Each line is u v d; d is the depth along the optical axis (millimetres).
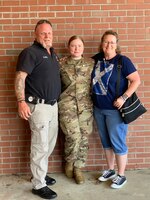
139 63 3621
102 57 3287
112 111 3201
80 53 3219
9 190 3348
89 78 3264
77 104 3291
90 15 3512
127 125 3367
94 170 3777
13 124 3637
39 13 3475
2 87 3566
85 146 3467
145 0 3521
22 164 3719
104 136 3422
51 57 3121
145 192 3271
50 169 3752
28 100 3053
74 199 3146
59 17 3496
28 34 3502
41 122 3061
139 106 3199
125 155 3359
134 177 3605
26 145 3684
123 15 3531
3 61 3525
